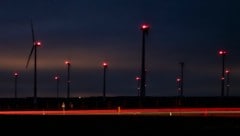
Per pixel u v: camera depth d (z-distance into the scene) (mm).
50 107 109562
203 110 80375
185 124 36281
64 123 38219
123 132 36688
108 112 80938
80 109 96125
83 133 37469
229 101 100438
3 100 165875
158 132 35875
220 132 33969
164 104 100062
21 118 39375
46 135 38375
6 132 39344
